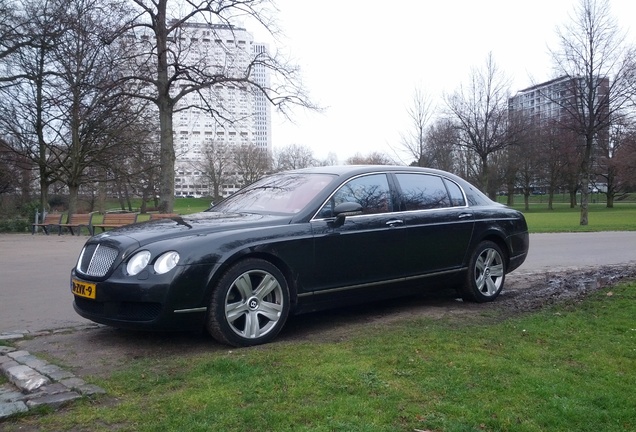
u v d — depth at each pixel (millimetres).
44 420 3293
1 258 12328
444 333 5125
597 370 4160
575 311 6027
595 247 14336
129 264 4664
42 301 7344
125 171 29047
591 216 39219
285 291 5094
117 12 19969
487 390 3723
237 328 4918
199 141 68188
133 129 27344
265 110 33781
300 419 3248
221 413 3322
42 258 12336
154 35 20531
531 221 32250
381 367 4133
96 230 23828
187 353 4703
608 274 8719
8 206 33969
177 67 20484
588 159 26672
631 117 30547
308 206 5488
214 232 4922
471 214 6785
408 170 6531
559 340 4914
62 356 4676
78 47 23266
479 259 6840
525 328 5293
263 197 6090
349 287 5586
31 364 4352
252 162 70062
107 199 48594
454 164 56406
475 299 6801
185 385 3828
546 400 3574
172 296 4535
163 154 20625
